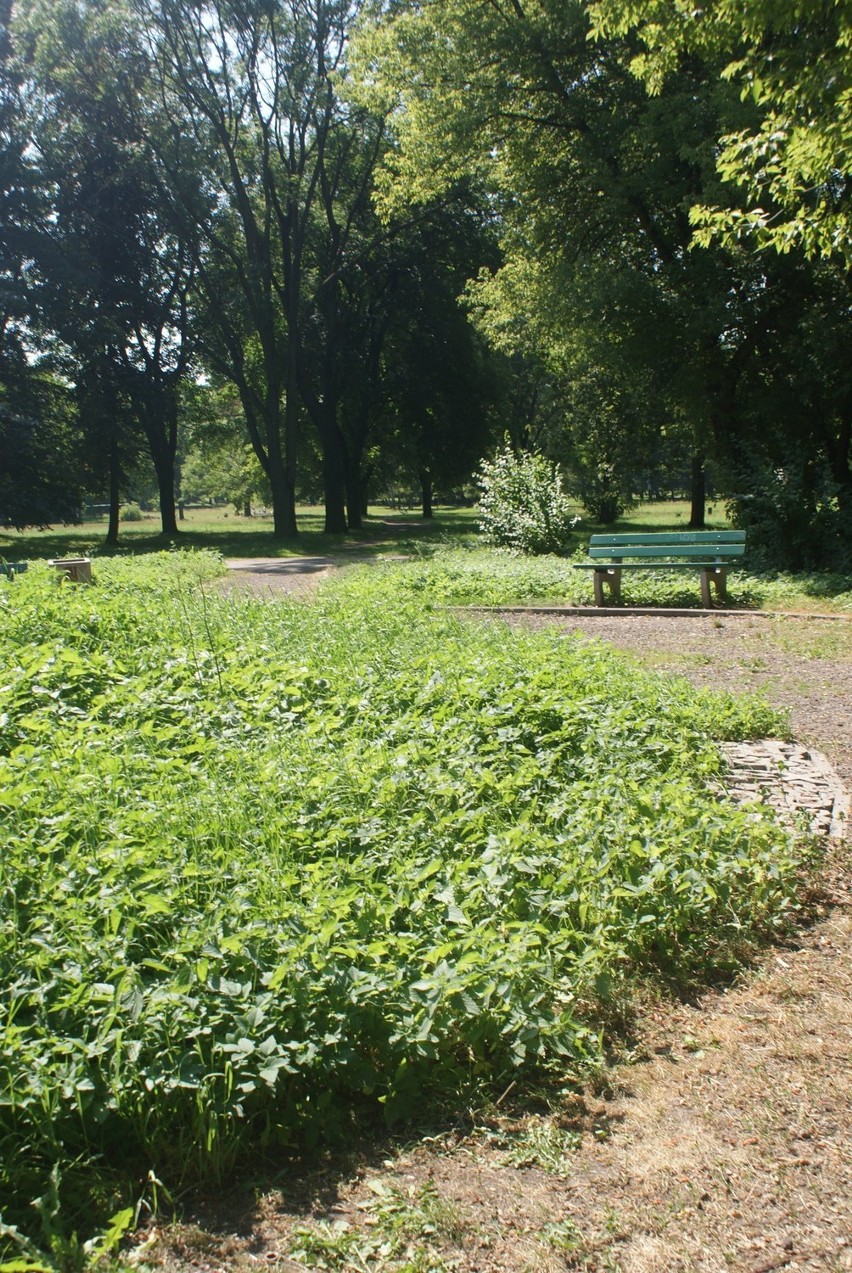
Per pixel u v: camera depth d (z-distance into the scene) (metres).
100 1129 3.02
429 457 41.31
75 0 31.28
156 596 11.70
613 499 42.59
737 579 15.74
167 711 6.77
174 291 37.22
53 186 33.84
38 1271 2.51
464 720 6.52
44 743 6.04
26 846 4.24
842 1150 3.05
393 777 5.36
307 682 7.46
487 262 37.50
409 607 11.80
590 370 27.19
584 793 5.29
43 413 34.88
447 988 3.41
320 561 24.53
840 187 11.77
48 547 36.97
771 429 20.41
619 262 21.84
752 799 5.85
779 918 4.55
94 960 3.46
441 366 39.19
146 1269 2.58
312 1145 3.15
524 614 13.23
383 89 23.64
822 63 9.10
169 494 42.09
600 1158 3.07
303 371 38.00
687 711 7.07
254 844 4.57
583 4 18.62
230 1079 3.07
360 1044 3.48
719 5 9.56
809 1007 3.89
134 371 36.38
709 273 19.39
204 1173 2.99
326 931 3.53
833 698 8.32
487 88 21.19
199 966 3.31
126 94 33.12
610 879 4.45
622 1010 3.90
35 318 32.75
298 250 34.06
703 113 17.91
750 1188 2.91
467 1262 2.65
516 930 4.05
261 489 60.88
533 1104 3.39
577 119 20.95
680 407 21.52
